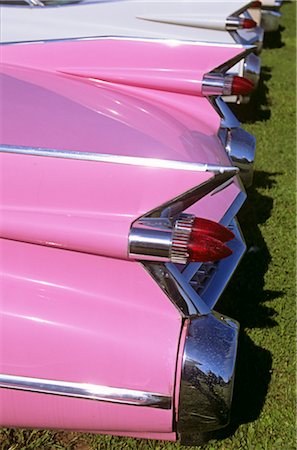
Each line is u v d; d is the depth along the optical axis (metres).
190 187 1.86
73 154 2.00
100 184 1.89
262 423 2.47
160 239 1.72
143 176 1.91
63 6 4.09
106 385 1.78
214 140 2.80
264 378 2.68
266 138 5.17
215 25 4.49
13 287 1.79
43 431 2.37
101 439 2.35
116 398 1.79
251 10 5.96
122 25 4.25
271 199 4.17
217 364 1.77
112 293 1.79
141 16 4.34
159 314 1.78
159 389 1.77
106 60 3.00
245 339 2.89
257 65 4.89
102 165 1.96
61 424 1.90
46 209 1.84
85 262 1.81
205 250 1.71
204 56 2.95
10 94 2.51
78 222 1.79
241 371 2.71
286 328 2.98
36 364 1.79
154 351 1.76
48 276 1.79
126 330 1.76
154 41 3.05
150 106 2.80
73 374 1.79
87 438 2.36
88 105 2.59
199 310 1.82
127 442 2.35
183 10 4.48
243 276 3.34
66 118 2.38
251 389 2.62
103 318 1.77
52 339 1.77
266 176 4.50
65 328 1.76
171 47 3.03
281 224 3.88
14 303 1.78
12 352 1.79
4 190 1.89
